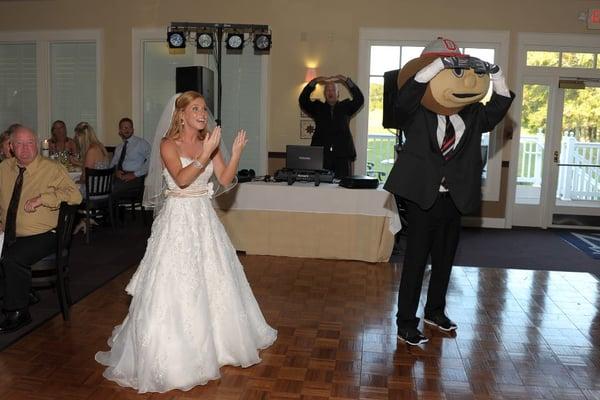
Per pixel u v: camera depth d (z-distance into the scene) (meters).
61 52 7.90
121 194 6.41
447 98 3.05
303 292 4.23
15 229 3.36
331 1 7.30
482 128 3.28
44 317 3.60
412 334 3.30
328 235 5.13
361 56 7.32
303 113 7.49
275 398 2.63
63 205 3.38
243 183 5.22
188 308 2.70
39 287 3.56
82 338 3.27
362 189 5.06
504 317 3.80
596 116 7.25
